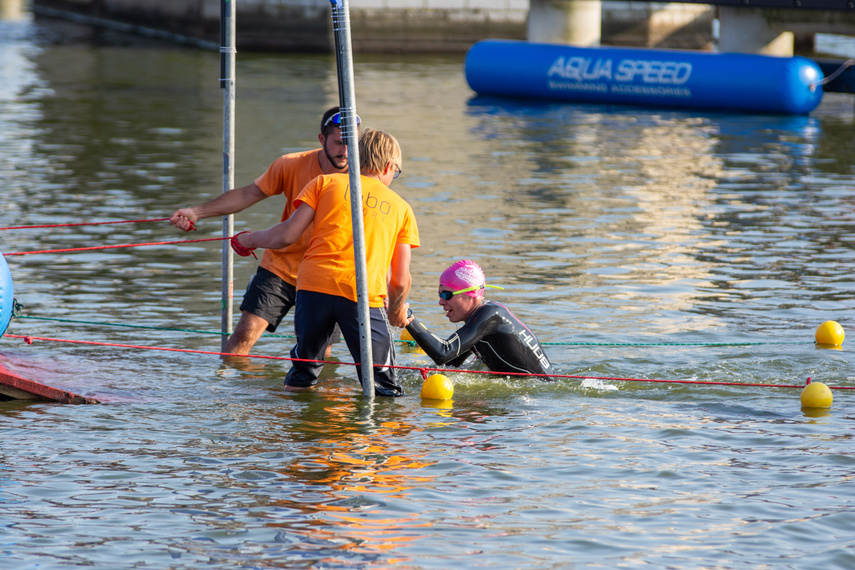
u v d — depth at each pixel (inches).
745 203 2161.7
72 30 6535.4
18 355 1116.5
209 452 834.2
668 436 890.7
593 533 690.8
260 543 667.4
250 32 5615.2
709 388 1043.9
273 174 1107.9
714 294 1448.1
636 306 1379.2
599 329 1264.8
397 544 668.7
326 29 5556.1
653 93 4008.4
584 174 2498.8
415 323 1010.1
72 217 1878.7
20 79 4151.1
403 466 808.3
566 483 778.2
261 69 4800.7
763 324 1293.1
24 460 808.3
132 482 767.1
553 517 715.4
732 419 942.4
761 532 695.1
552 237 1812.3
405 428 904.9
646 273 1567.4
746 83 3799.2
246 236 1015.6
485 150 2847.0
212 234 1785.2
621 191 2284.7
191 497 740.7
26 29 6476.4
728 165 2662.4
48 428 887.1
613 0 5935.0
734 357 1152.2
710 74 3873.0
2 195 2054.6
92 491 748.6
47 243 1679.4
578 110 3895.2
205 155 2630.4
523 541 677.3
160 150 2691.9
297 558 647.8
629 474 798.5
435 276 1517.0
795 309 1369.3
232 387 1030.4
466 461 821.9
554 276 1539.1
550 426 916.6
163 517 705.6
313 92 3986.2
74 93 3823.8
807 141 3110.2
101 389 1011.3
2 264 979.9
